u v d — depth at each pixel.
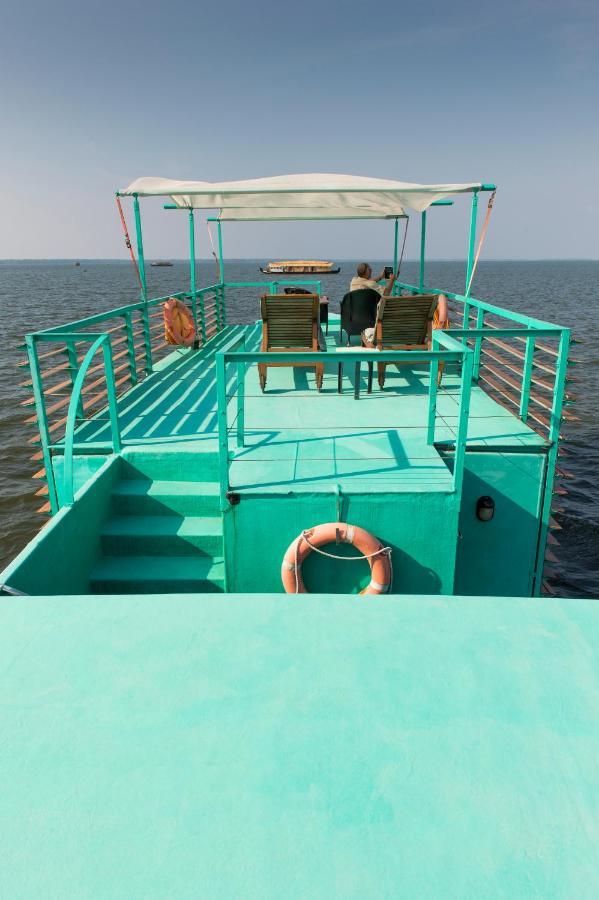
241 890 1.41
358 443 5.07
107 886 1.42
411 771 1.72
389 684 2.05
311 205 10.07
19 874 1.45
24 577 3.23
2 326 44.72
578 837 1.54
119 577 4.36
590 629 2.34
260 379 6.92
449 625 2.38
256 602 2.54
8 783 1.69
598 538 12.12
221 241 13.70
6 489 14.26
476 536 5.15
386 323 6.66
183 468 5.07
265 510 4.18
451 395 6.63
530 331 4.89
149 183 7.47
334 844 1.52
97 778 1.70
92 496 4.45
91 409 8.18
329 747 1.80
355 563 4.30
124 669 2.13
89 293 90.81
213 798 1.64
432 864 1.47
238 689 2.04
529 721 1.89
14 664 2.16
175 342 9.28
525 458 4.95
